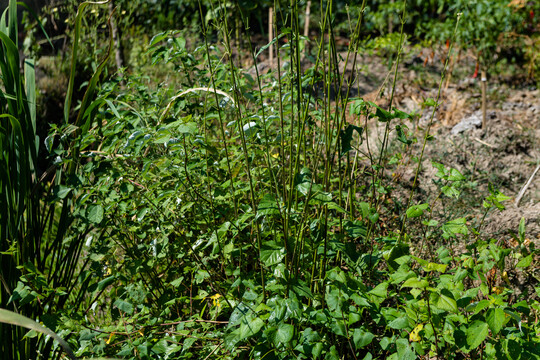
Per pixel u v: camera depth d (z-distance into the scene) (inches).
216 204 87.4
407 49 233.8
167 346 73.4
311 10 263.6
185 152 75.4
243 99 94.0
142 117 90.4
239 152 86.9
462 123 156.4
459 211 117.5
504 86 191.2
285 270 68.9
